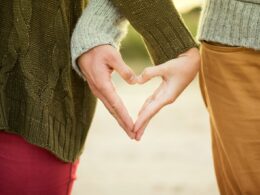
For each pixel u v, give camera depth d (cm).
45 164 217
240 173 227
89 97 226
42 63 213
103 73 199
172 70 204
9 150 216
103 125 689
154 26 207
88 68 201
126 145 611
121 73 199
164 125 691
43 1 211
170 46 207
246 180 227
